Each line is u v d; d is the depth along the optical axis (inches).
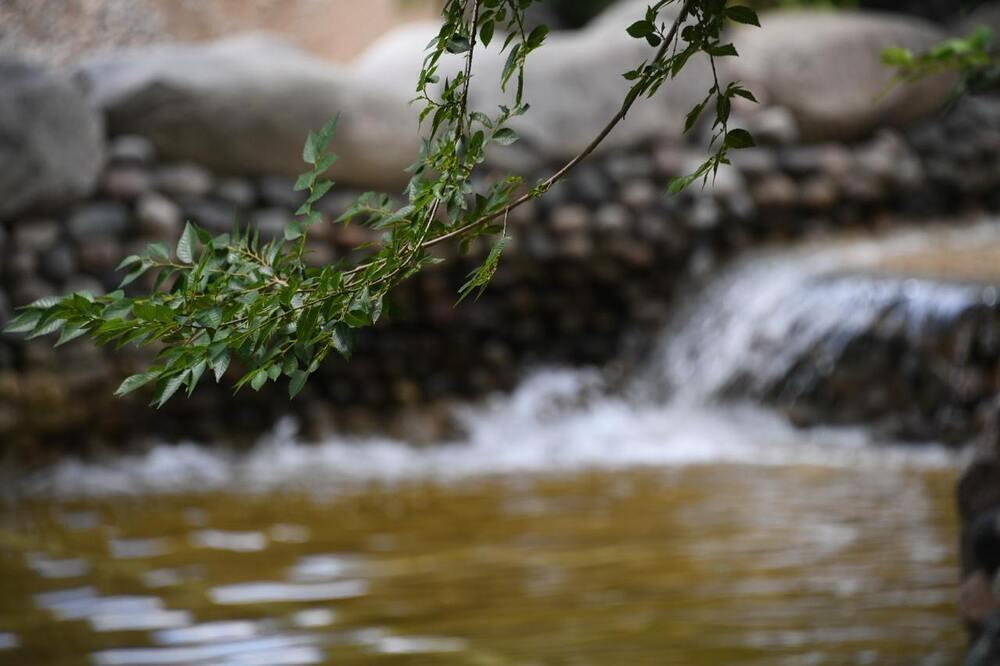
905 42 556.1
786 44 534.6
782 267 472.1
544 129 482.9
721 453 399.9
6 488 375.2
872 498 311.0
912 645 187.5
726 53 86.5
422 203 84.7
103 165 421.1
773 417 443.5
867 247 510.6
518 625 206.7
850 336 427.5
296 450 435.5
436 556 263.0
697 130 507.5
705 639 194.7
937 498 309.4
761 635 195.6
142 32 575.8
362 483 366.9
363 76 465.4
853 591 220.8
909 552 250.4
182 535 294.0
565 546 268.4
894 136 550.6
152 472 400.5
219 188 436.5
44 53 548.7
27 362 404.2
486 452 425.1
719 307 485.7
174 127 431.8
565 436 441.1
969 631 159.3
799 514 293.0
